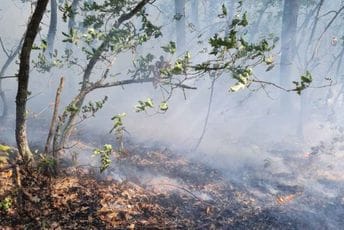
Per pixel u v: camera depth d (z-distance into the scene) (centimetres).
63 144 642
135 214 593
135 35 668
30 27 476
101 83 643
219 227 626
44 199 551
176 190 732
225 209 696
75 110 611
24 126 566
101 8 671
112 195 621
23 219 504
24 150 578
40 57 764
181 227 595
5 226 482
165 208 643
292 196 812
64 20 621
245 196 779
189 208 670
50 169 606
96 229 527
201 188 775
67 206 555
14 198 521
